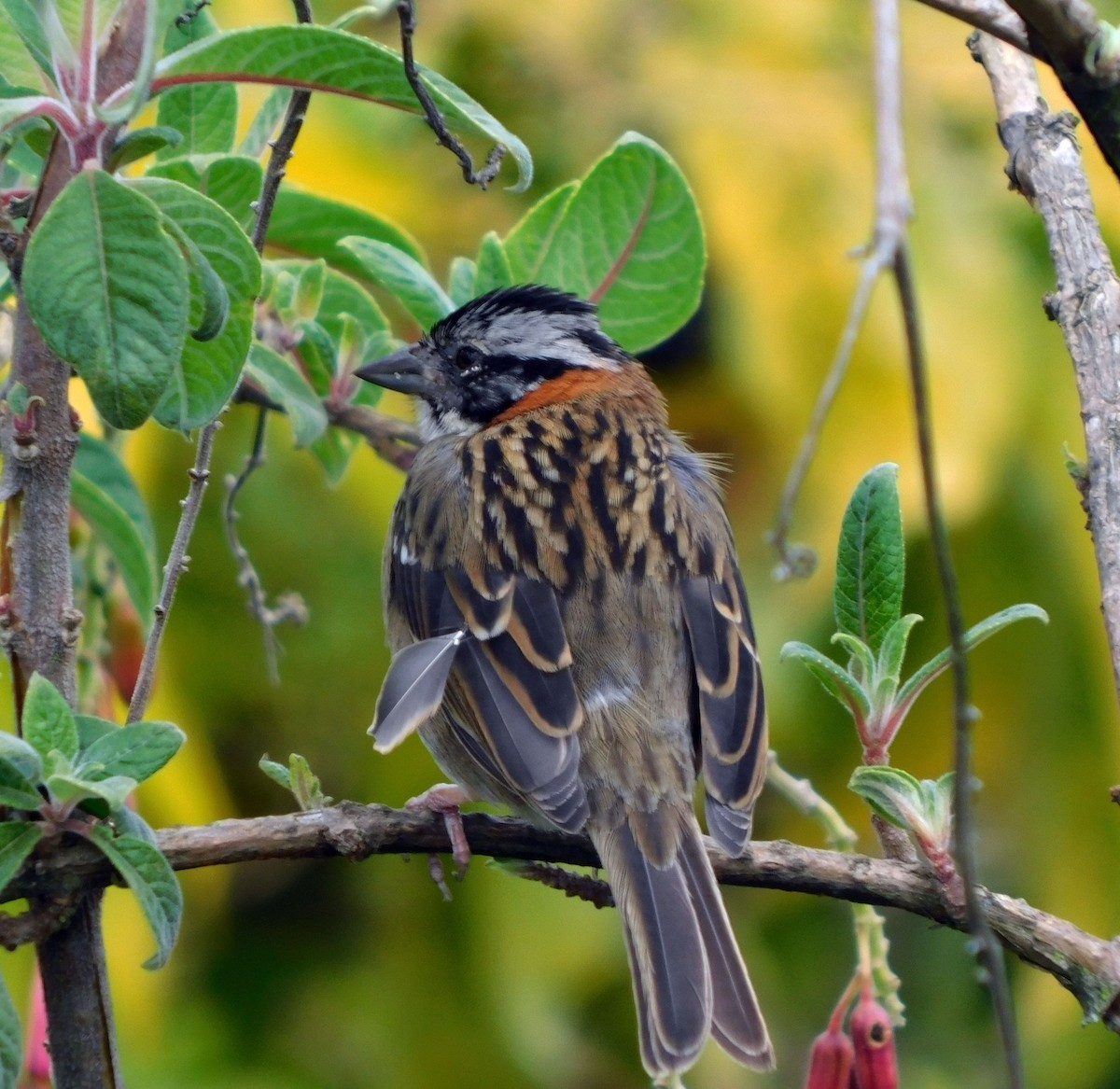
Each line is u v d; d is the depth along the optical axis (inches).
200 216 195.0
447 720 274.1
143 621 275.7
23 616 201.6
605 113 435.5
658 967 237.0
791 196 421.4
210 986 432.8
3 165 238.1
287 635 424.8
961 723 167.5
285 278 297.9
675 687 274.4
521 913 422.0
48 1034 202.4
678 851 253.1
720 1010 233.3
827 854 228.8
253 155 271.0
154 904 187.0
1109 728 420.8
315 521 426.0
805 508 408.8
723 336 432.1
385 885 433.1
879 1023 223.6
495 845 246.2
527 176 203.2
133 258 179.6
